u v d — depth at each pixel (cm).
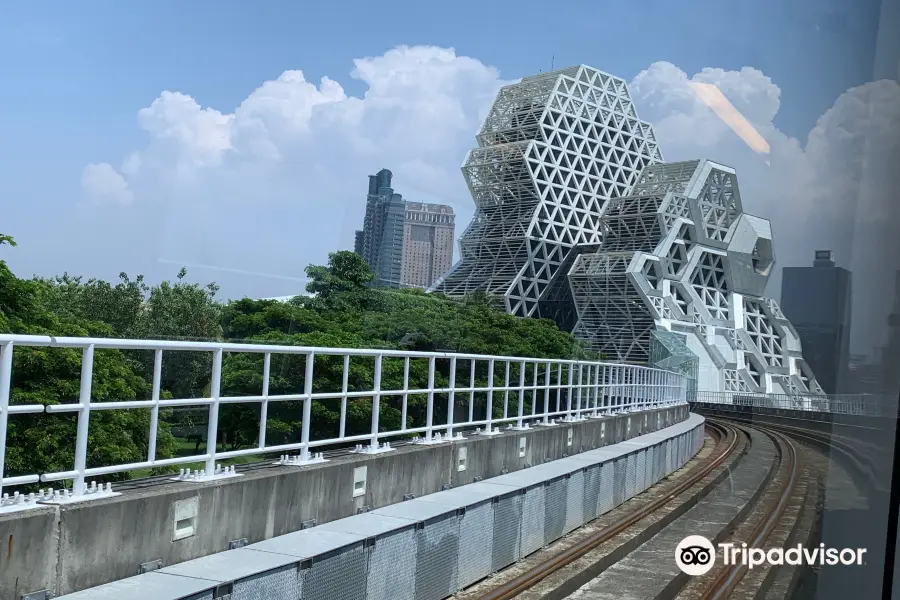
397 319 1872
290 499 785
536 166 5625
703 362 3083
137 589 550
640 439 1977
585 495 1319
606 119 5944
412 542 795
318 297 1822
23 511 531
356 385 1310
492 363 1342
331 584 675
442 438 1171
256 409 1064
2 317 840
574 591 991
